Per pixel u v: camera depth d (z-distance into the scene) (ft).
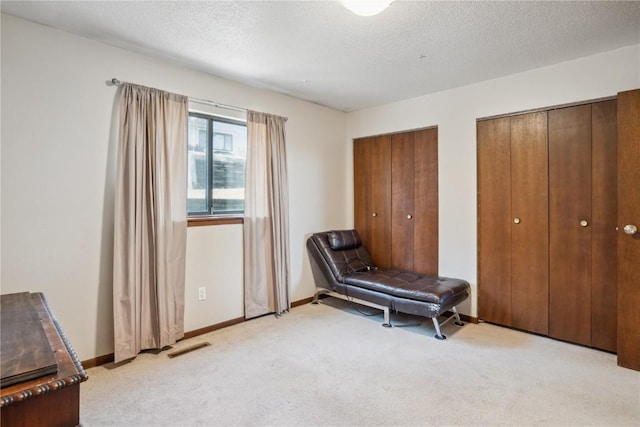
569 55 8.81
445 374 7.50
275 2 6.42
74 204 7.73
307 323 10.86
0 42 6.78
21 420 2.68
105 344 8.16
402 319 11.28
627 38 7.86
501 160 10.43
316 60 9.13
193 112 10.00
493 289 10.64
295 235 12.73
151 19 7.06
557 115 9.42
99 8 6.64
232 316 10.70
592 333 8.89
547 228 9.61
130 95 8.29
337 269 12.09
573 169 9.17
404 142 12.89
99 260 8.09
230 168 11.03
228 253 10.60
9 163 6.93
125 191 8.20
